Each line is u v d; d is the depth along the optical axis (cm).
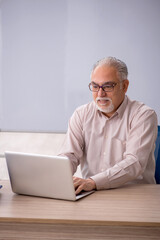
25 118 704
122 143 219
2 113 704
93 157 226
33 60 682
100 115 226
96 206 163
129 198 174
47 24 669
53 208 160
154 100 672
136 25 656
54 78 686
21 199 173
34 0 663
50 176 170
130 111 221
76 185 181
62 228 149
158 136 240
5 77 690
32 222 150
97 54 671
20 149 596
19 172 175
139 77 668
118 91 211
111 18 659
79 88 684
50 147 608
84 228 149
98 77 208
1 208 161
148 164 222
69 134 231
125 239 148
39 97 695
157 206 163
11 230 152
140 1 650
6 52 681
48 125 703
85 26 665
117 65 210
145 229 147
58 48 675
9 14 670
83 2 659
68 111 694
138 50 662
